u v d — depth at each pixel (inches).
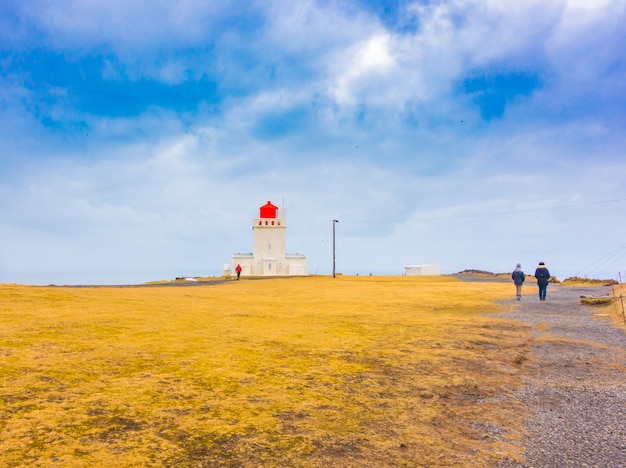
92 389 382.3
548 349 617.0
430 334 708.7
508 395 420.8
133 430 308.0
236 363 489.1
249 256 3216.0
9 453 266.7
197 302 1023.6
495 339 679.7
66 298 906.7
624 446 313.0
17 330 578.9
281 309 971.9
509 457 293.9
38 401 348.8
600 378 478.9
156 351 518.6
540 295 1253.1
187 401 367.9
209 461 270.2
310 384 428.8
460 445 310.0
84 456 268.1
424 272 3309.5
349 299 1277.1
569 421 358.3
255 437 306.7
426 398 404.5
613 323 826.2
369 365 506.9
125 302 919.0
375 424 339.6
